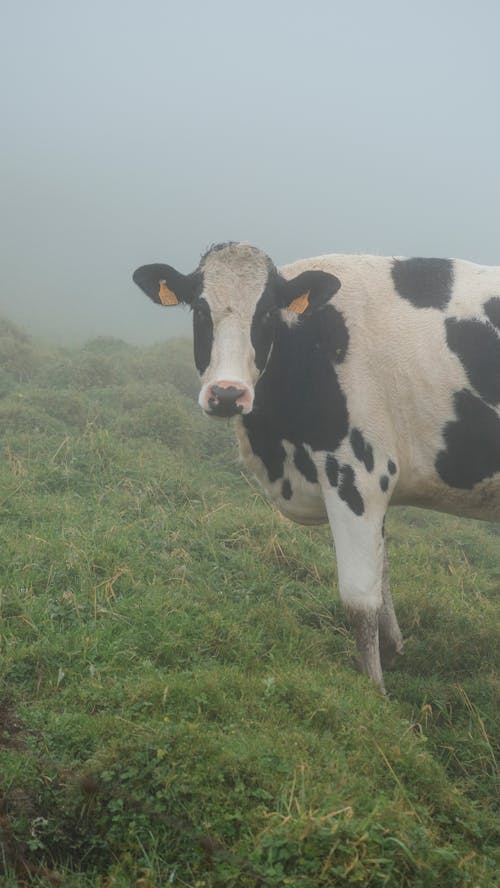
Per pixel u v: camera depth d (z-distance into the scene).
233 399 3.92
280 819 3.14
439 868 3.12
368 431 4.14
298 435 4.23
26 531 4.78
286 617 4.42
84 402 7.28
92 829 3.23
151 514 5.27
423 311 4.16
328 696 3.73
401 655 4.48
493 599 5.25
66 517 4.98
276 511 5.68
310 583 5.00
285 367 4.20
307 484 4.29
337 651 4.39
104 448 6.07
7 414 6.64
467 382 4.08
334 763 3.38
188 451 6.91
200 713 3.52
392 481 4.19
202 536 5.11
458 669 4.47
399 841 3.08
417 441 4.18
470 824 3.38
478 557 6.02
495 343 4.08
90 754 3.38
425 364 4.11
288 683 3.75
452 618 4.79
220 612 4.29
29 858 3.19
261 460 4.39
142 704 3.55
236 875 3.03
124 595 4.31
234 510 5.64
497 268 4.24
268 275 4.12
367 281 4.23
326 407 4.15
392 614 4.45
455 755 3.80
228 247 4.17
